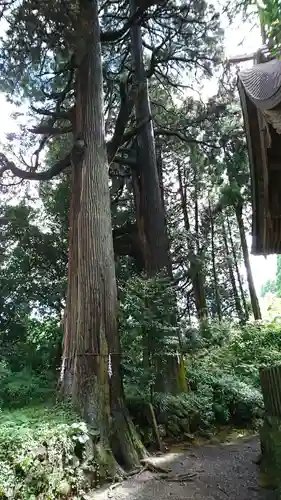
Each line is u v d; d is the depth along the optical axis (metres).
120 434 6.73
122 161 12.52
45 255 12.81
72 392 6.85
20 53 9.26
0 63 9.52
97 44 9.03
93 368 6.94
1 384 8.53
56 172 10.35
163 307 8.16
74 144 8.33
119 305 7.86
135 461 6.62
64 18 8.23
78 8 8.15
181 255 14.95
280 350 13.31
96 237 7.73
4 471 4.45
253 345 13.53
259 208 5.66
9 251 13.02
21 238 13.00
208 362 11.88
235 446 8.20
